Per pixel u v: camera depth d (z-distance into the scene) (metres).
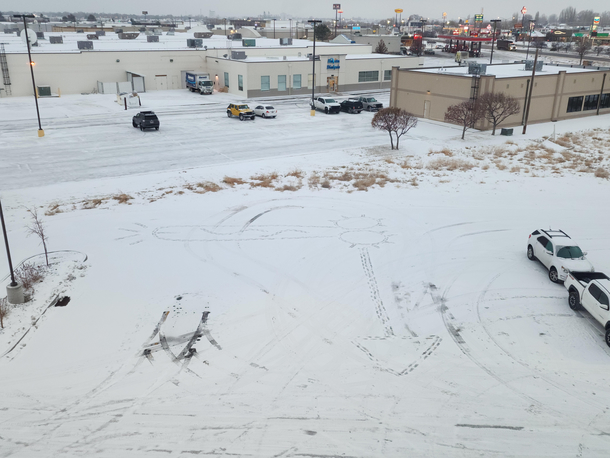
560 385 11.65
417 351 12.95
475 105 38.72
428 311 14.94
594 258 18.42
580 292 14.66
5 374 11.84
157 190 26.05
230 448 9.64
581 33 154.62
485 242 20.08
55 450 9.53
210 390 11.34
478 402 11.04
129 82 59.25
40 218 21.83
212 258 18.27
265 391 11.34
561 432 10.14
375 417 10.55
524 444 9.82
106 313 14.53
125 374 11.91
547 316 14.73
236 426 10.23
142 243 19.45
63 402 10.91
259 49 68.62
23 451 9.49
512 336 13.66
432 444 9.80
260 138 38.41
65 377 11.77
